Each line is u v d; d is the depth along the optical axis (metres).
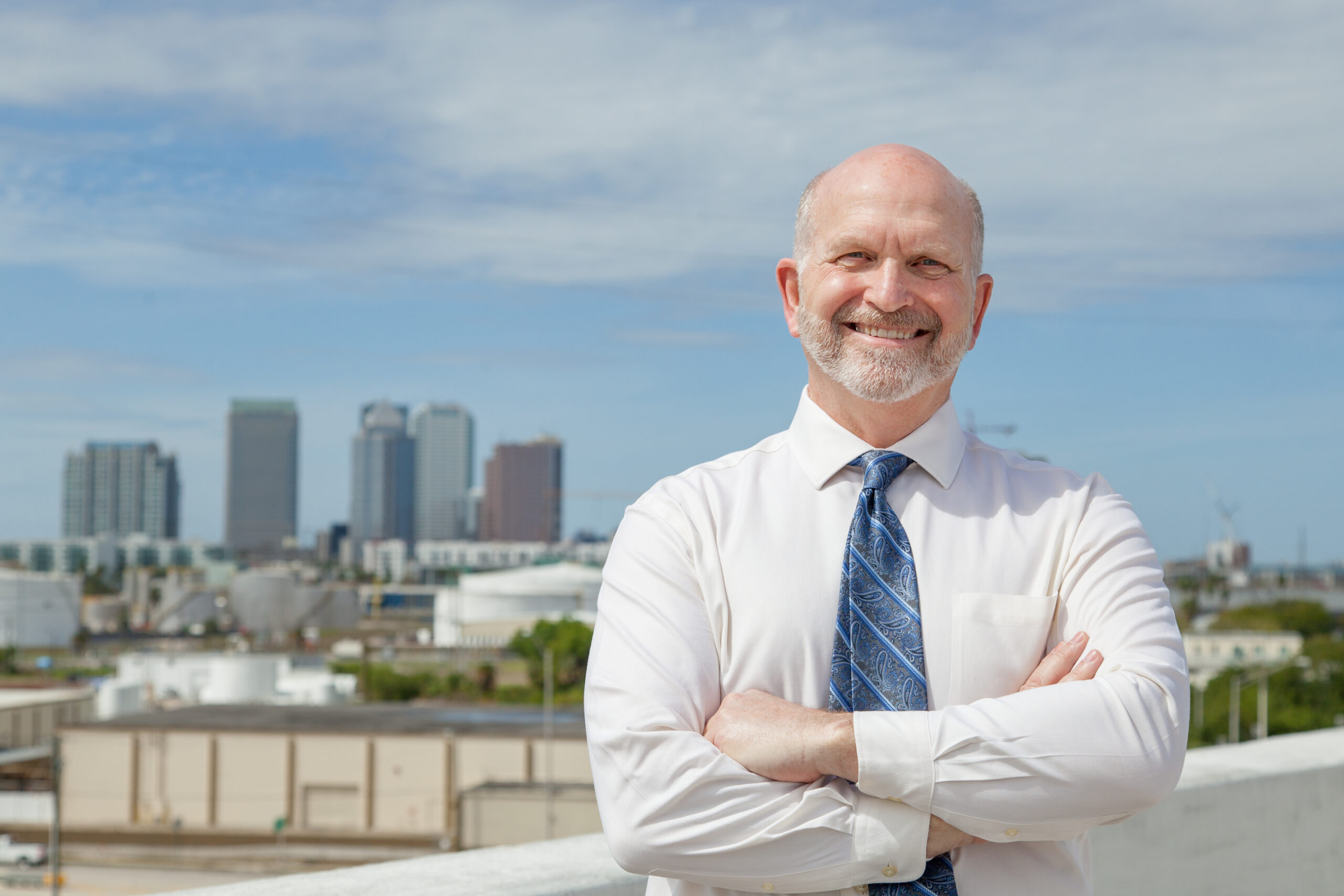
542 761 34.38
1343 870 3.06
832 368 1.49
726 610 1.46
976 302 1.64
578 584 124.12
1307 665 66.25
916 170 1.51
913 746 1.29
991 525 1.49
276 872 34.78
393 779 35.03
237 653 71.00
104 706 53.12
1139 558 1.49
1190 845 2.76
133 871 35.22
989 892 1.37
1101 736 1.31
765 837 1.31
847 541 1.47
